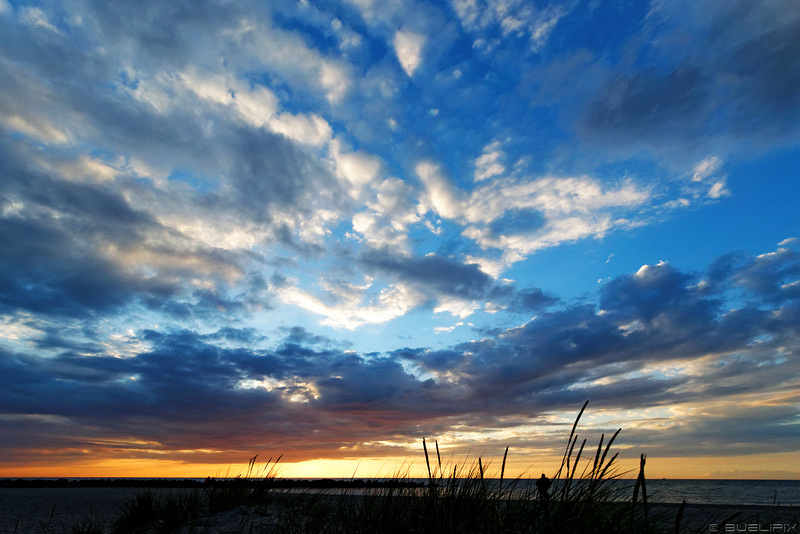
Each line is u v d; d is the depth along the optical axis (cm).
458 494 363
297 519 442
